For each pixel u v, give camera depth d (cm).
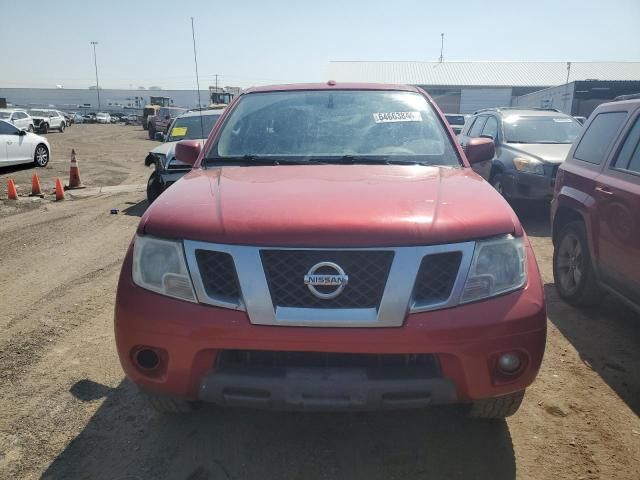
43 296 485
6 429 285
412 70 4809
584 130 477
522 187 748
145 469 255
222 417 295
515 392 231
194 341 220
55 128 3988
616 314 441
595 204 405
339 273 214
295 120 363
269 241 217
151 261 234
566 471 253
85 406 307
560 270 474
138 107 9012
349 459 261
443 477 249
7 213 888
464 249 221
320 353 219
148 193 934
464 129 1108
